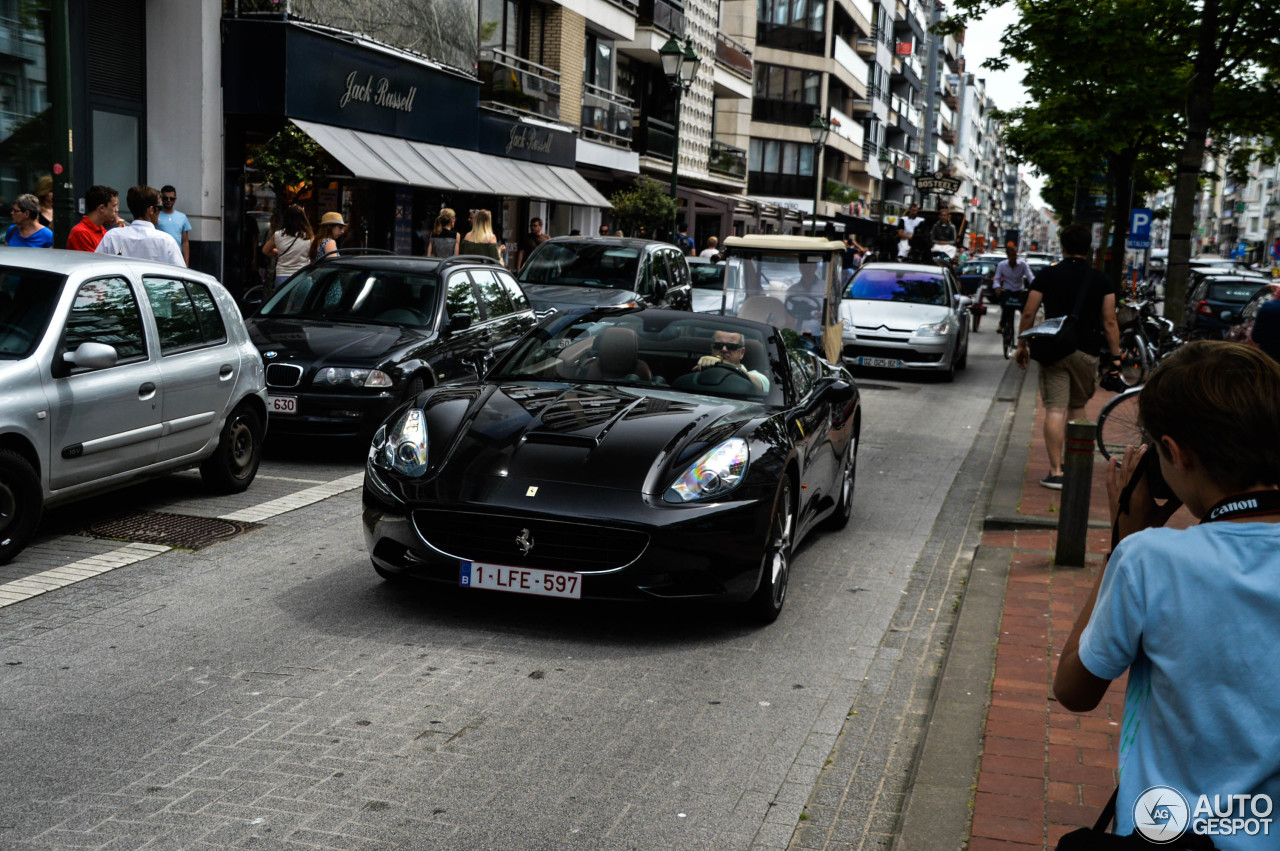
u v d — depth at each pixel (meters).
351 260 11.29
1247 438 1.86
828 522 8.46
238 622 5.70
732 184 48.44
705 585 5.65
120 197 17.11
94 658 5.14
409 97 21.98
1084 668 1.94
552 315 7.48
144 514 7.83
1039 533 8.30
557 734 4.50
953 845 3.62
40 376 6.58
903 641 5.98
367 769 4.09
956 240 43.56
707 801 4.00
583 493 5.58
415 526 5.69
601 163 33.56
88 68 16.28
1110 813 1.93
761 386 6.89
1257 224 106.00
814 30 65.25
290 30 17.83
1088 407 15.50
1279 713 1.75
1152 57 18.12
